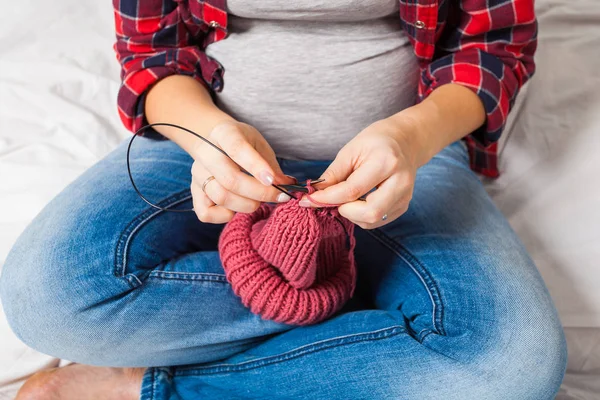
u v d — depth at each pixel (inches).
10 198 44.8
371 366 30.1
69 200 34.9
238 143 28.9
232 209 30.1
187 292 32.6
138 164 37.5
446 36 39.2
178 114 34.8
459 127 35.2
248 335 33.8
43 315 31.0
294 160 39.6
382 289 35.5
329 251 32.4
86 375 36.1
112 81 53.0
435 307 31.8
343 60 36.2
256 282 31.4
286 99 36.9
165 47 39.2
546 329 31.1
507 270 33.3
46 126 49.6
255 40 36.8
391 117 32.7
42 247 32.2
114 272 31.4
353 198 28.3
